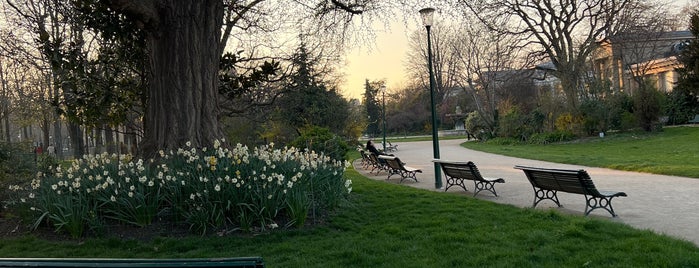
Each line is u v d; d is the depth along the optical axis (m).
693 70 32.28
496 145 37.16
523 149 30.38
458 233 6.33
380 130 79.62
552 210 7.54
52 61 9.60
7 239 6.98
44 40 9.72
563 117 34.12
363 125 40.56
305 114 27.95
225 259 2.45
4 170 9.02
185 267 2.42
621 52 38.53
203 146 9.18
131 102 11.97
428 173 17.61
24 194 8.30
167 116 9.16
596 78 34.53
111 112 11.82
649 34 36.38
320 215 7.90
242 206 6.96
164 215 7.25
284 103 20.72
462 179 12.45
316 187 7.96
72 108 11.09
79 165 8.09
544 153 25.70
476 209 8.30
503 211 7.96
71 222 6.80
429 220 7.38
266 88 15.80
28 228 7.48
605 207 7.87
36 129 61.00
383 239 6.30
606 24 34.84
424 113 76.50
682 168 13.93
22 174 9.29
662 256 4.93
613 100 32.97
